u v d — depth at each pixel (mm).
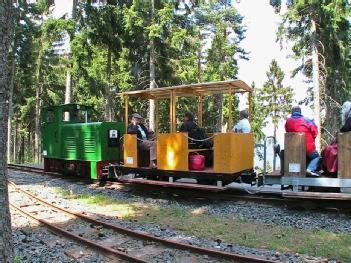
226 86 9750
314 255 5859
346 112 8289
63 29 19109
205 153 10477
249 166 10289
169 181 10227
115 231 7145
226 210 8852
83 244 6375
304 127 8633
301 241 6562
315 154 8680
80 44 19203
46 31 19688
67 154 14023
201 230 7301
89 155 12930
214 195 9938
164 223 7871
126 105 11422
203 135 10250
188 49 23516
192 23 24203
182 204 9680
